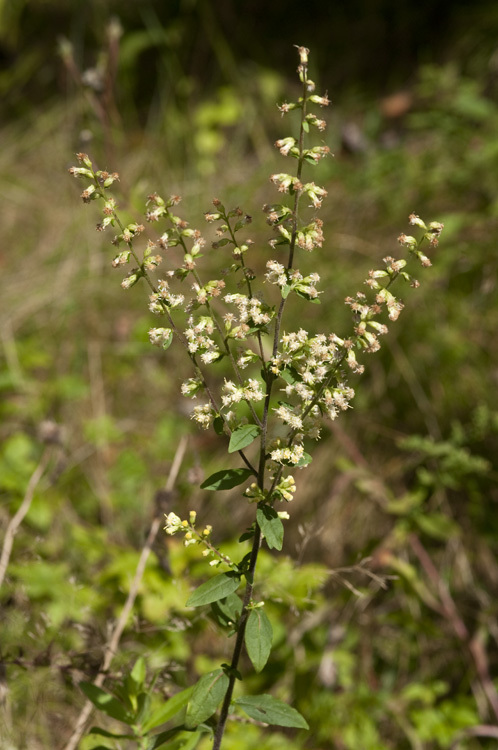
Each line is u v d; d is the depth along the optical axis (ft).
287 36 18.97
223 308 13.23
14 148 18.04
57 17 20.04
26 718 8.77
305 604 9.34
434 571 11.21
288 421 5.50
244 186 15.88
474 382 12.62
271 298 13.78
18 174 17.46
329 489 12.19
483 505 11.74
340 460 11.59
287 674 10.19
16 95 19.17
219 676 5.91
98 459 12.68
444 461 11.20
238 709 8.31
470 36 17.12
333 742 9.87
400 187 14.69
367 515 11.88
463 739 10.14
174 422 13.37
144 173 16.61
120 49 18.39
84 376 14.10
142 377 13.98
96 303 14.82
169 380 13.87
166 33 19.03
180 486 12.35
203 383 5.68
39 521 10.66
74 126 17.76
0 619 8.93
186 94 18.10
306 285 5.54
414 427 12.54
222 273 5.59
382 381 12.84
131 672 7.55
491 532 11.47
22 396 13.55
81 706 8.89
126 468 12.60
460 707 10.21
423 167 14.92
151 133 17.53
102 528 11.91
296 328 13.37
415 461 12.07
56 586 9.36
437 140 15.46
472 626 11.27
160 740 6.44
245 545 9.43
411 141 16.12
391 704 10.19
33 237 16.31
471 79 16.57
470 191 14.43
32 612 9.27
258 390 5.52
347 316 13.28
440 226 5.44
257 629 5.67
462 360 12.75
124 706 7.36
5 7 19.72
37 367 14.25
